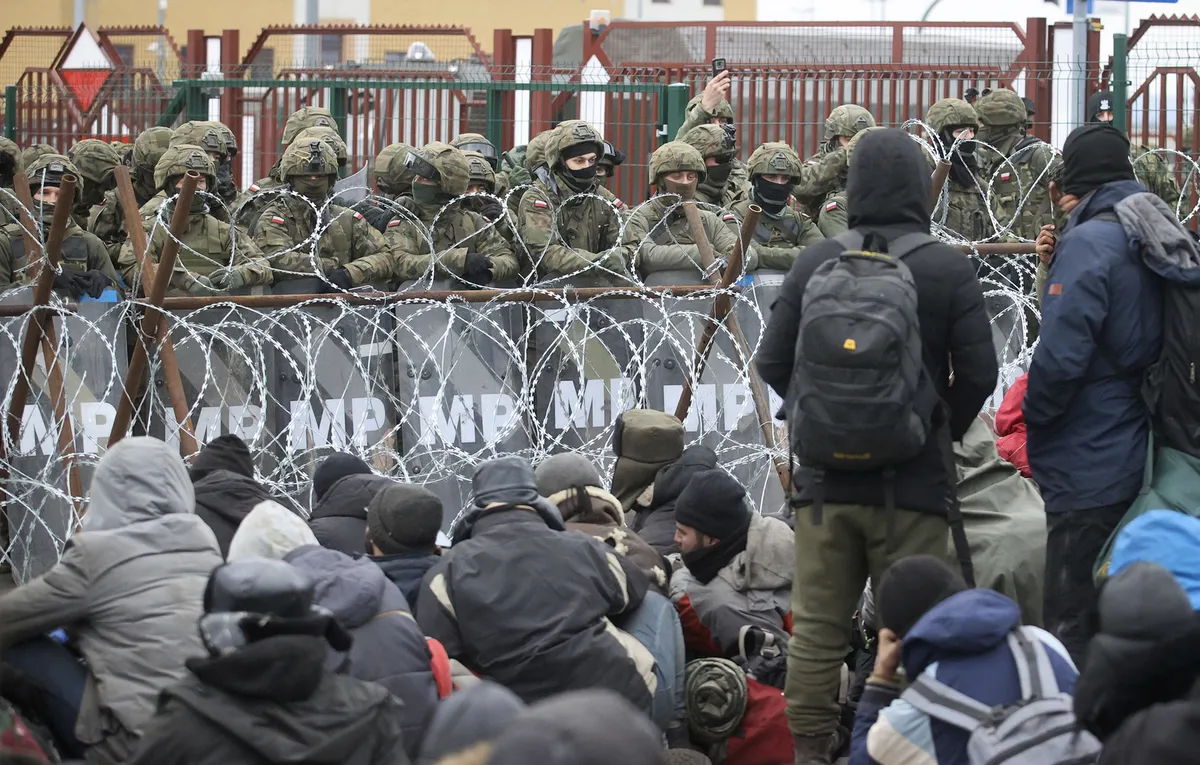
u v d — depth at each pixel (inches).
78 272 782.5
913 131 1219.9
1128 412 561.9
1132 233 555.2
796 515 541.3
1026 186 1052.5
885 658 444.5
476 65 1339.8
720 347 828.0
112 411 742.5
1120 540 425.7
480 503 543.2
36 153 1005.8
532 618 512.1
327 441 781.9
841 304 486.9
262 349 773.9
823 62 1320.1
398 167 944.3
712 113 1088.2
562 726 224.7
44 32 1478.8
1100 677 362.3
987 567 621.3
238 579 382.9
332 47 1425.9
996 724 385.7
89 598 473.4
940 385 526.0
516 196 950.4
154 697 467.5
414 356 794.8
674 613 577.3
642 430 713.0
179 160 848.9
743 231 784.9
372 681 467.2
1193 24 1315.2
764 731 590.6
